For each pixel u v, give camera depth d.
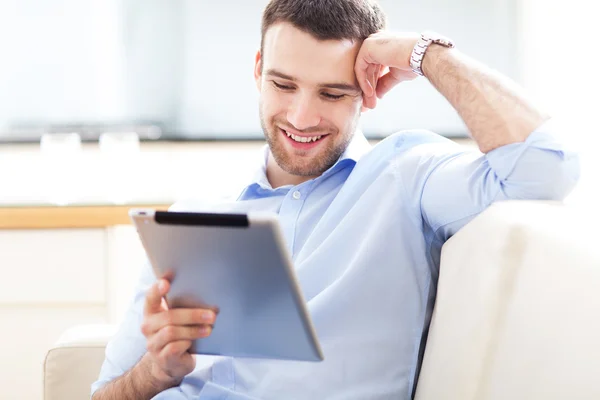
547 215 1.25
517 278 1.21
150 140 3.22
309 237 1.61
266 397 1.50
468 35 3.23
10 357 2.51
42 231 2.49
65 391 1.82
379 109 3.25
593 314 1.07
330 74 1.59
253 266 1.18
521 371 1.16
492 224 1.30
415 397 1.49
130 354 1.63
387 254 1.53
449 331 1.37
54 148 2.88
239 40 3.20
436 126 3.25
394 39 1.60
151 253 1.26
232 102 3.22
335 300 1.51
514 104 1.43
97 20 3.19
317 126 1.62
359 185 1.61
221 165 3.14
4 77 3.19
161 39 3.20
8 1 3.17
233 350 1.34
